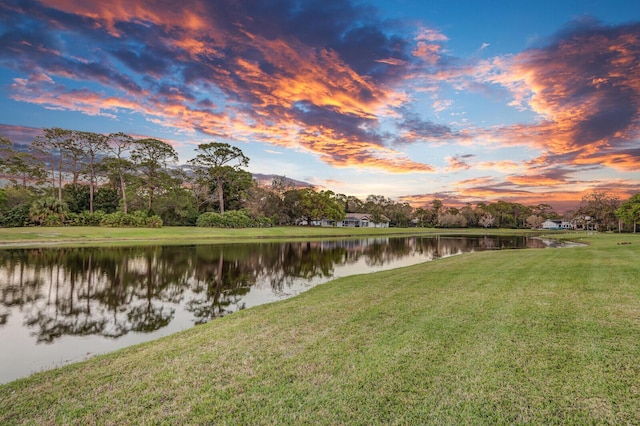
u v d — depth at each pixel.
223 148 62.56
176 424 3.47
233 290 13.10
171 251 25.69
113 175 57.78
